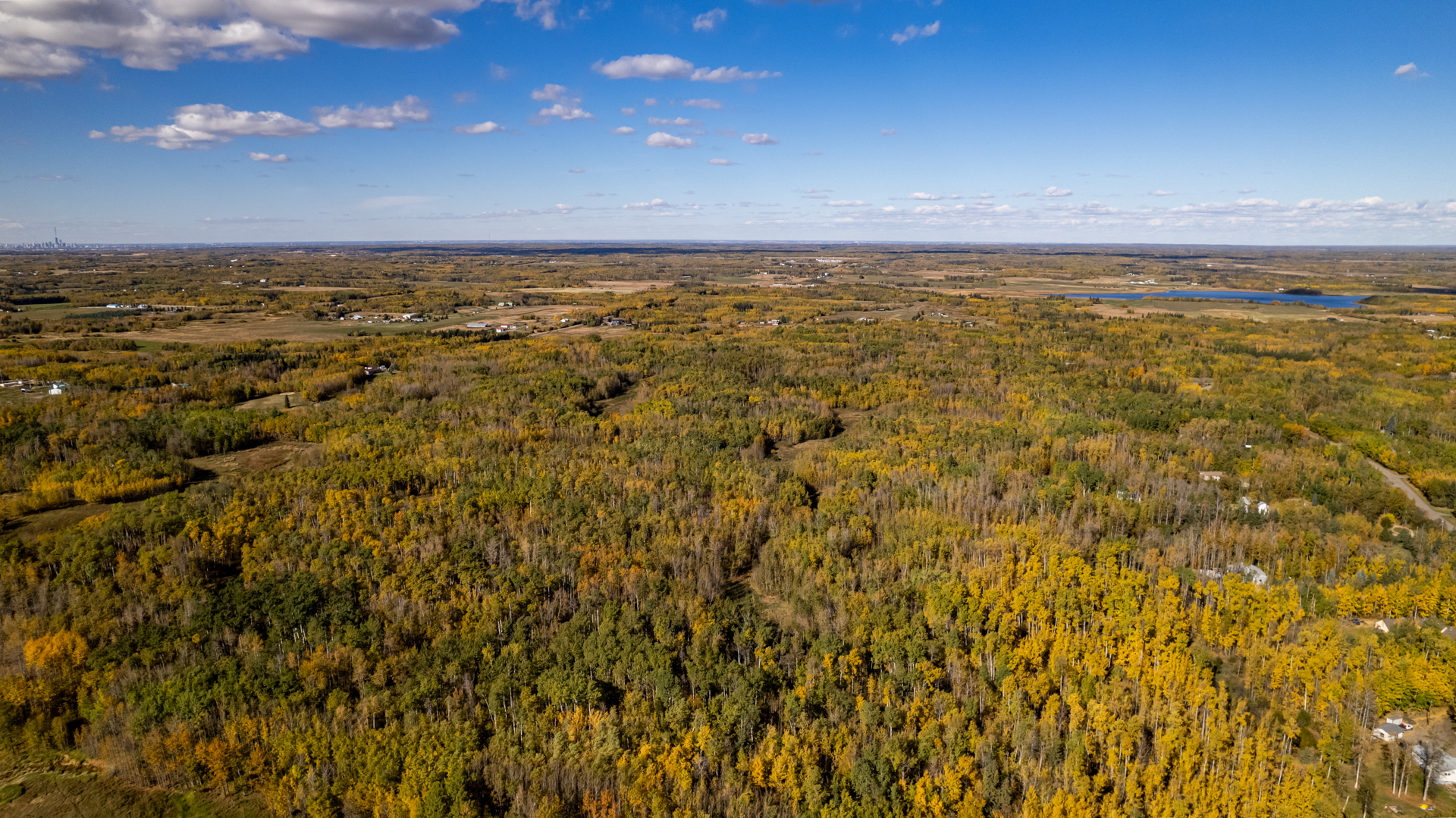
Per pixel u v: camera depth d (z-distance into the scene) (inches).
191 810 2501.2
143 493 4313.5
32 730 2751.0
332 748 2605.8
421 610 3270.2
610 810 2444.6
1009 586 3538.4
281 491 4168.3
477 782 2511.1
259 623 3189.0
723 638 3299.7
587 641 3112.7
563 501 4227.4
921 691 3024.1
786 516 4274.1
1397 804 2517.2
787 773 2593.5
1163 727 2876.5
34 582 3363.7
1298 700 2947.8
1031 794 2566.4
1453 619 3238.2
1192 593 3577.8
